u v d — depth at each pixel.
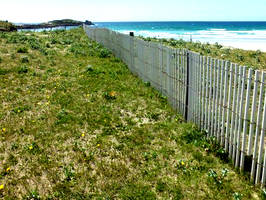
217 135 5.18
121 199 3.93
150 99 8.20
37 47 17.84
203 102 5.61
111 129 6.22
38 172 4.62
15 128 6.31
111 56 15.51
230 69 4.45
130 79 10.47
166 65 7.71
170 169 4.59
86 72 11.38
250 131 4.10
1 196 4.09
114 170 4.60
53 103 7.84
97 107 7.52
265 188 3.98
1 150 5.37
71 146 5.48
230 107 4.62
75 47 18.53
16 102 7.95
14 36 23.55
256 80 3.83
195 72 5.82
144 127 6.29
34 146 5.50
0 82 9.79
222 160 4.81
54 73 11.29
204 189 4.05
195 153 5.01
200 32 68.62
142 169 4.62
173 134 5.89
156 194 4.01
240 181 4.20
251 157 4.64
